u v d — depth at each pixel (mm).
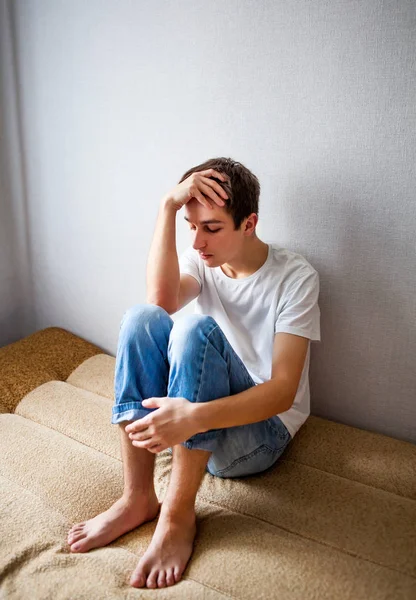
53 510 1225
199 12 1492
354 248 1452
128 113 1697
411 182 1339
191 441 1103
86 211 1890
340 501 1244
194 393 1093
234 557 1092
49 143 1891
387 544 1126
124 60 1655
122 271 1878
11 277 2119
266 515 1211
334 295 1514
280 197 1517
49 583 1044
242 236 1295
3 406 1649
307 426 1540
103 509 1246
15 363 1842
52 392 1703
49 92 1831
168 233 1309
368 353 1510
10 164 1992
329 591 1014
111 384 1778
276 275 1357
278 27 1396
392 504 1236
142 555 1127
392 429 1532
